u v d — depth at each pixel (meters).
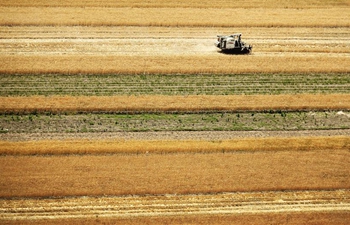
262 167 152.12
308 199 144.25
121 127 165.38
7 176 145.50
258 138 162.62
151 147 157.00
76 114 170.25
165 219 136.50
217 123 168.62
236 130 166.12
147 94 178.88
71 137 160.75
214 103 175.38
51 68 187.88
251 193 144.75
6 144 156.25
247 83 186.88
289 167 152.62
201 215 137.88
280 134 165.50
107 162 151.50
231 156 155.38
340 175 150.75
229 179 147.62
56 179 145.38
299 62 198.25
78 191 142.38
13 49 198.88
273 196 144.25
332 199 144.50
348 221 138.50
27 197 140.75
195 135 163.25
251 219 137.50
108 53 198.88
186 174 148.50
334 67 196.00
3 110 169.25
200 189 144.50
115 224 134.75
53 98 174.38
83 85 182.00
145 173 148.25
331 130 168.12
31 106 170.50
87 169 148.88
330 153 158.50
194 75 189.50
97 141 159.00
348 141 163.12
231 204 141.62
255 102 176.50
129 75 188.12
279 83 187.62
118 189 143.38
